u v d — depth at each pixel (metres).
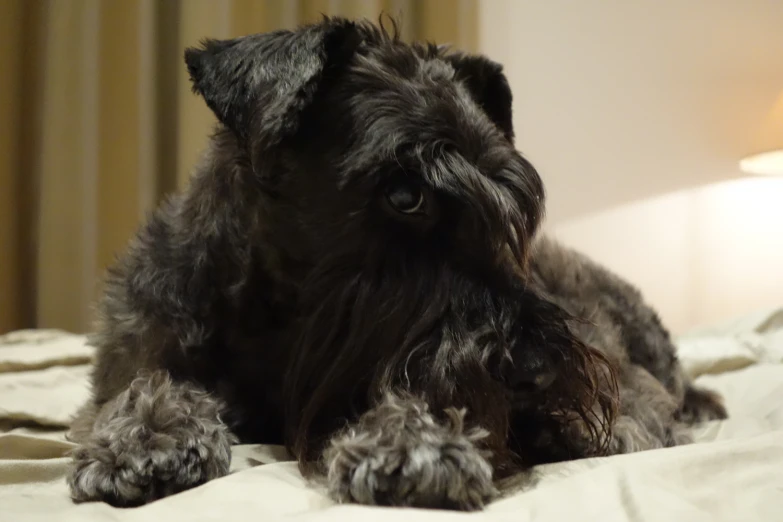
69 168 3.23
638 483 0.97
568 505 0.91
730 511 0.91
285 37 1.31
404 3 3.30
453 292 1.19
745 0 3.41
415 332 1.17
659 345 2.03
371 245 1.23
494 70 1.70
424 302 1.19
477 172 1.22
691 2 3.43
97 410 1.45
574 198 3.50
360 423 1.10
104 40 3.22
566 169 3.51
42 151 3.25
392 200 1.20
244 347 1.41
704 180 3.47
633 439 1.47
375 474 0.97
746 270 3.48
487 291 1.19
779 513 0.89
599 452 1.33
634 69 3.47
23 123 3.27
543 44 3.48
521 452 1.26
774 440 1.17
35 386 1.99
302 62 1.24
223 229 1.38
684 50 3.45
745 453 1.11
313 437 1.22
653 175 3.49
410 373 1.15
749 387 2.18
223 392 1.42
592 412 1.29
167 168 3.40
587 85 3.48
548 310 1.23
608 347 1.76
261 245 1.33
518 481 1.10
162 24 3.35
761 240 3.46
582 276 2.02
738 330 2.88
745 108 3.43
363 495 0.97
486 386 1.13
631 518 0.86
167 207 1.60
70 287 3.25
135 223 3.24
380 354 1.20
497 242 1.22
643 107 3.48
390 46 1.40
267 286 1.37
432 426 1.04
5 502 1.08
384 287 1.21
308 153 1.27
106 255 3.26
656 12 3.45
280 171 1.28
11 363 2.17
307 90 1.22
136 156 3.24
